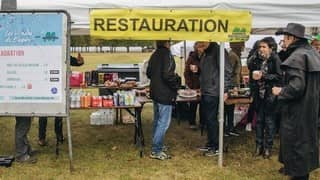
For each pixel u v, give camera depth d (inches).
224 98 269.1
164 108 267.1
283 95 200.4
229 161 271.9
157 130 272.7
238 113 351.9
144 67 375.9
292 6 273.9
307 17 275.6
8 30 236.1
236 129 351.6
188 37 241.9
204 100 274.8
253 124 349.1
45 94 237.8
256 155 283.6
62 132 326.0
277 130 310.7
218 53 266.5
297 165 204.5
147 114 450.3
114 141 326.6
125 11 240.2
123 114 411.2
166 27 241.3
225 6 266.2
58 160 273.6
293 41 205.9
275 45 261.1
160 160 275.1
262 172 250.8
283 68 207.5
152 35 241.9
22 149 267.7
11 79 238.5
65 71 236.1
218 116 273.3
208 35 242.1
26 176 242.1
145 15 240.7
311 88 201.8
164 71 259.3
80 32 324.2
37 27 234.7
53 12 233.3
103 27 241.1
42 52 235.8
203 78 272.7
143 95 309.4
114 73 370.6
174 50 661.3
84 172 250.4
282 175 244.7
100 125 385.4
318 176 242.4
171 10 240.5
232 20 241.4
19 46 236.5
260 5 271.4
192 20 240.8
